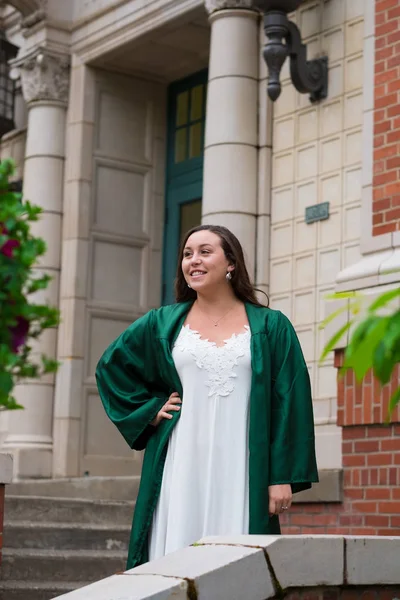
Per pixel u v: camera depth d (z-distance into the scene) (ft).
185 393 14.94
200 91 40.98
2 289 11.27
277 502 14.47
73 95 40.70
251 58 32.58
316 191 30.30
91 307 39.58
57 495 33.32
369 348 7.84
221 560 12.25
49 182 40.32
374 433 24.84
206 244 15.43
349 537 13.50
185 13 35.60
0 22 47.06
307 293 30.12
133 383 15.61
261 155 32.09
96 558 24.82
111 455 39.19
